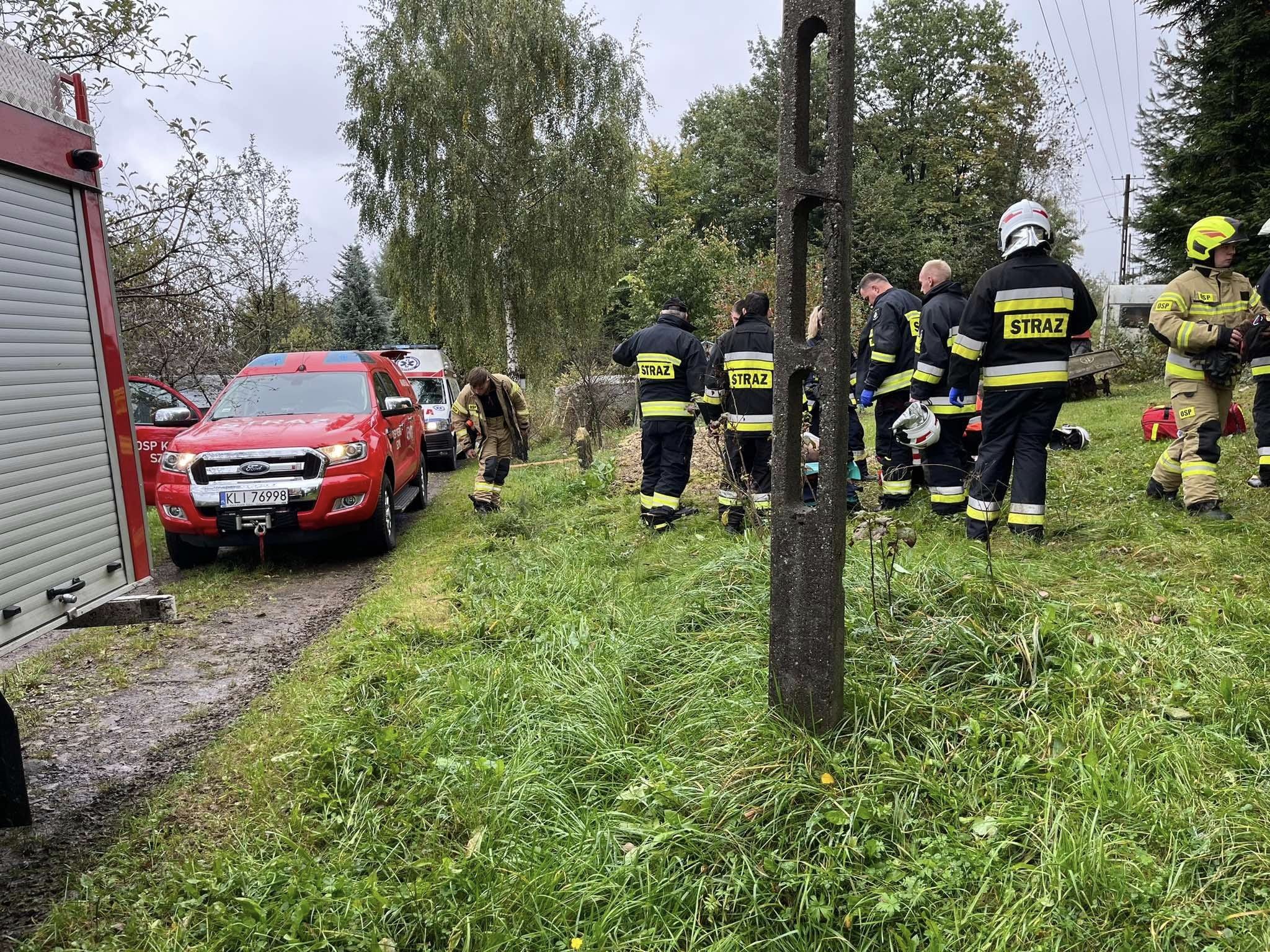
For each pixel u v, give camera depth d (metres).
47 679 4.96
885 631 3.58
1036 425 5.02
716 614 4.29
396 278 23.31
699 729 3.26
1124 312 22.45
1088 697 3.07
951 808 2.63
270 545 7.27
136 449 3.75
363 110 22.11
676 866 2.55
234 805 3.40
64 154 3.33
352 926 2.51
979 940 2.14
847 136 2.75
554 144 22.84
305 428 7.57
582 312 23.61
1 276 2.93
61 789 3.66
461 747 3.53
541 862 2.68
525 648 4.54
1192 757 2.71
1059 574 4.36
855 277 39.81
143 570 3.76
